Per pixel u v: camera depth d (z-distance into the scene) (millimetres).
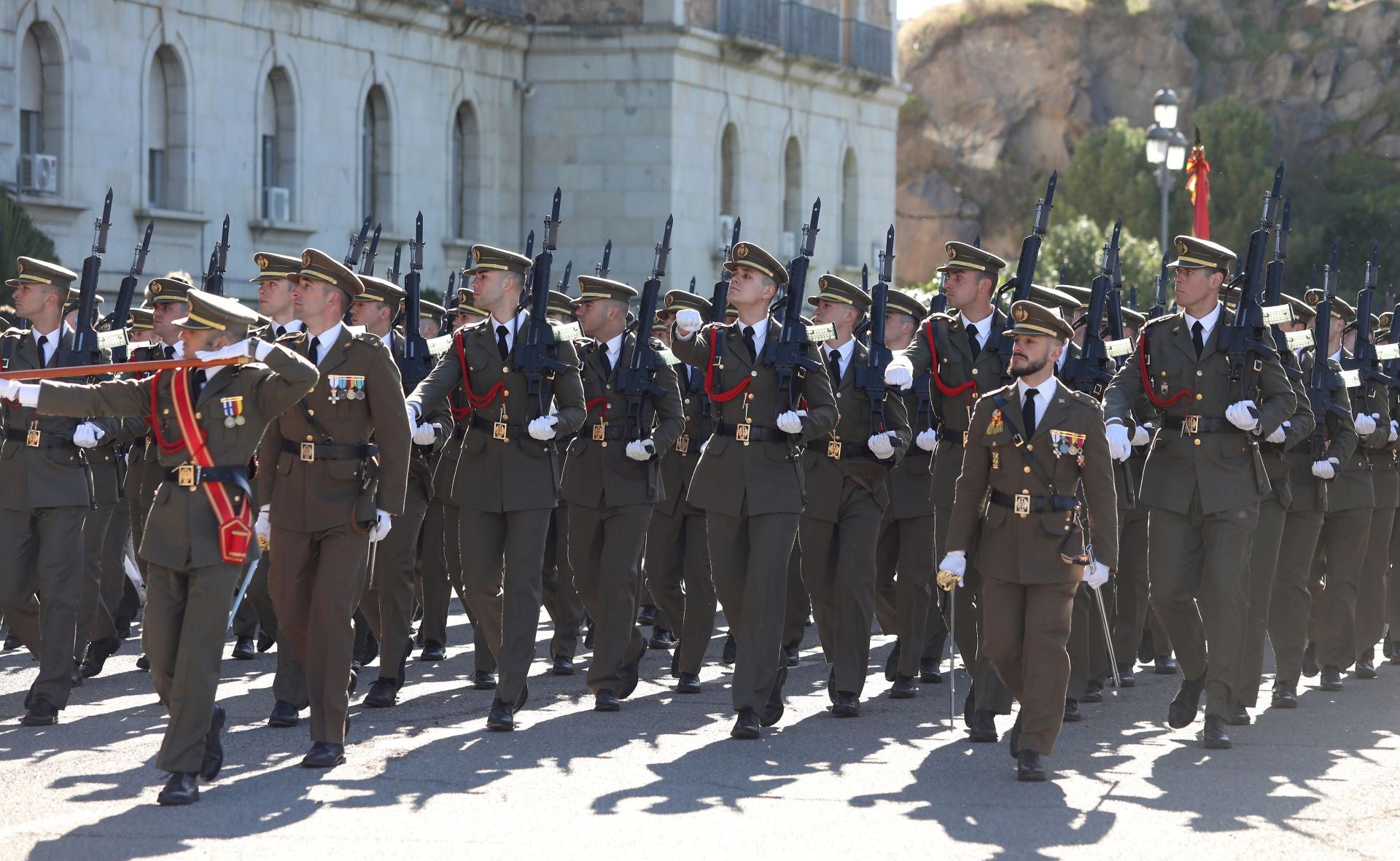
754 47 43594
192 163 32656
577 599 14734
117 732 11945
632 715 12711
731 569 12188
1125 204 71938
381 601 13102
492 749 11391
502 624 12172
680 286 41938
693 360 12250
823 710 13062
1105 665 13688
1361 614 15062
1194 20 77938
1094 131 73875
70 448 12445
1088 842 9086
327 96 35844
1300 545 13570
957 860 8703
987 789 10297
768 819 9539
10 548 12422
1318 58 75938
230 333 9938
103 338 13383
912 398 13727
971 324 13023
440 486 13586
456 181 40719
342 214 36375
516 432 12250
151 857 8734
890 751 11430
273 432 10852
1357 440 14422
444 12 38500
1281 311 12180
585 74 41625
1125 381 12227
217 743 10305
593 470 12914
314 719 10773
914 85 78000
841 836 9156
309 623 10766
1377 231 71500
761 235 45531
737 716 12258
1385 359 15750
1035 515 10453
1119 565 14320
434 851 8844
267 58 34344
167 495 9844
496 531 12453
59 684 12242
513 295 12422
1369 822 9547
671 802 9930
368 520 10688
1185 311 12164
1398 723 12680
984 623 10758
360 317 14016
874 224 51406
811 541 12906
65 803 9883
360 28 36625
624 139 41500
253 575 13656
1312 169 74188
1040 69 76688
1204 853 8898
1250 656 12555
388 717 12578
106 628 14305
